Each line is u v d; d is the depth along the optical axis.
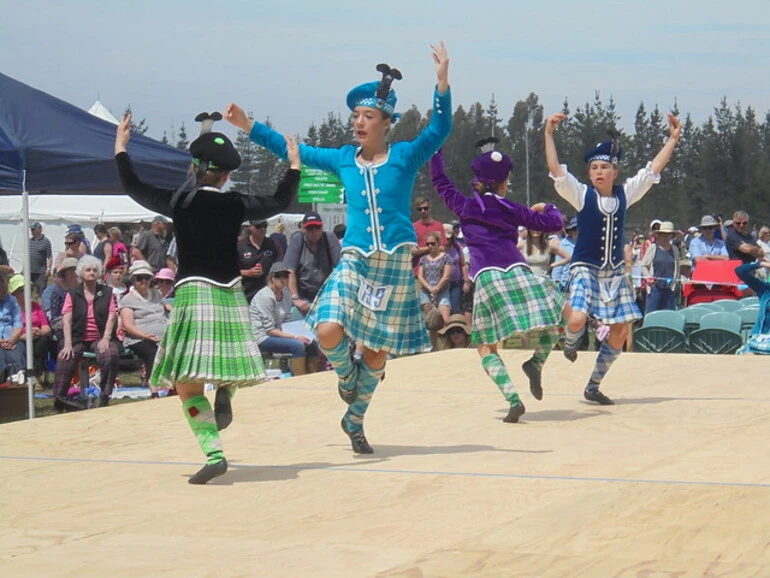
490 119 85.56
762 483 6.08
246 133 6.75
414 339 6.76
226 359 6.04
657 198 74.56
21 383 11.59
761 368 11.86
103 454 7.36
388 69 6.73
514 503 5.67
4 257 18.05
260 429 8.32
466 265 16.56
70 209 34.47
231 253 6.18
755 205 72.56
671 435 7.79
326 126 79.88
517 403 8.41
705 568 4.43
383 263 6.64
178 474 6.61
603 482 6.14
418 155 6.66
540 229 8.49
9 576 4.51
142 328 13.17
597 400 9.38
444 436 7.89
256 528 5.24
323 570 4.51
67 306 12.82
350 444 7.60
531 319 8.24
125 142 6.37
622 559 4.58
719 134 73.38
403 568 4.51
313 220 13.59
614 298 9.03
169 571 4.54
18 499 5.99
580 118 80.88
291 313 13.73
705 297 19.16
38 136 10.29
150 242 21.36
